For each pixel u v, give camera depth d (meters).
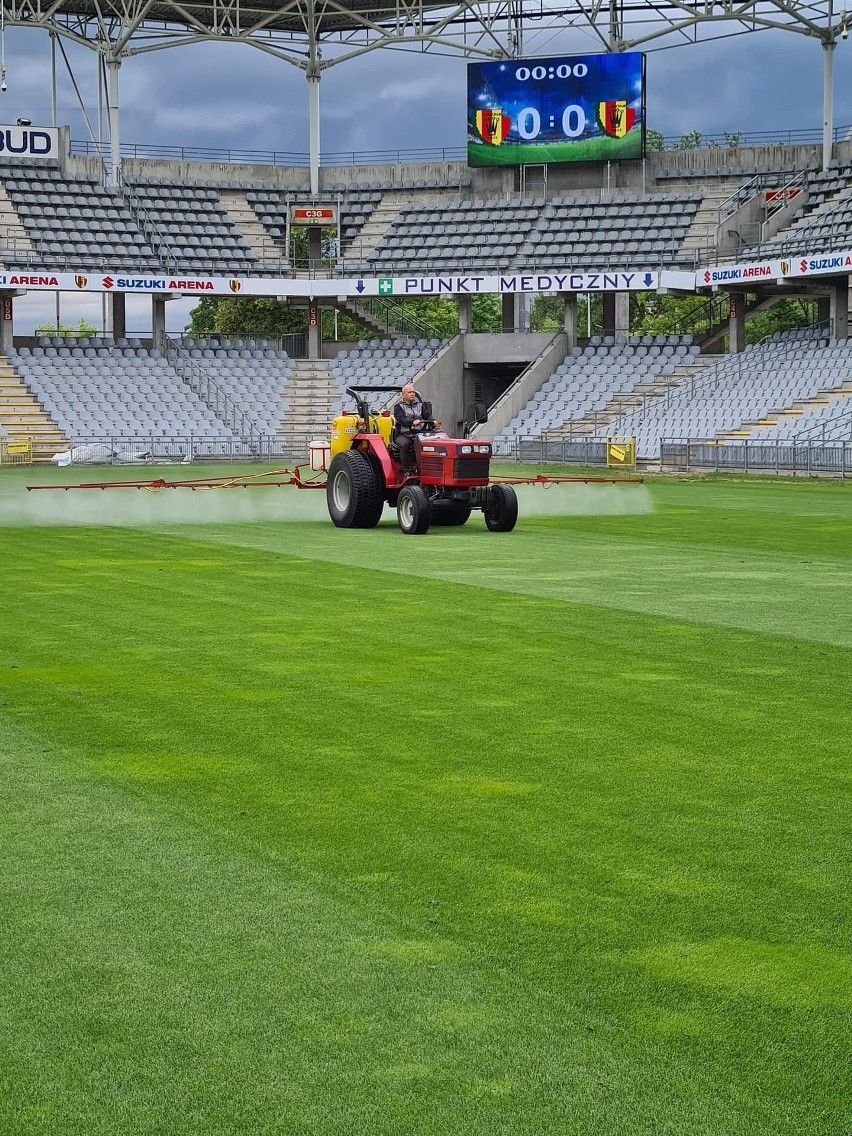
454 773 7.56
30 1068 4.41
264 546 18.39
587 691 9.49
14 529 20.88
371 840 6.48
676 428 43.12
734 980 4.99
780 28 49.47
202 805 7.02
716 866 6.12
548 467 41.66
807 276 44.22
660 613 12.72
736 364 46.34
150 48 52.75
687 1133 4.04
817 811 6.89
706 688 9.58
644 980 4.98
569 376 49.50
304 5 54.22
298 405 50.62
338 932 5.41
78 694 9.45
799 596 13.80
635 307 78.69
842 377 41.47
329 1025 4.66
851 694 9.39
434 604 13.26
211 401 49.50
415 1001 4.82
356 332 71.69
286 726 8.58
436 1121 4.10
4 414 46.34
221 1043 4.55
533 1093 4.24
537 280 49.94
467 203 54.28
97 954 5.21
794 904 5.69
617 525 21.92
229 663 10.45
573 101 52.44
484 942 5.31
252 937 5.37
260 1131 4.06
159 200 53.84
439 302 80.06
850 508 25.89
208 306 79.38
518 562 16.61
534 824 6.70
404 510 20.02
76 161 54.03
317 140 55.25
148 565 16.30
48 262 49.94
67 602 13.45
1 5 50.28
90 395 48.28
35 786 7.36
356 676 9.98
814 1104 4.19
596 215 52.72
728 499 28.48
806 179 50.69
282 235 54.59
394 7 54.25
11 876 6.02
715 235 50.56
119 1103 4.20
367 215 55.22
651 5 52.44
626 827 6.65
